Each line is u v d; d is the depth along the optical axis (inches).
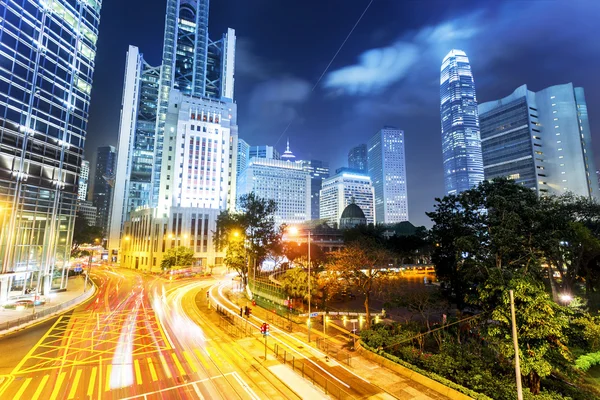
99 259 5585.6
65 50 2055.9
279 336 1251.2
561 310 762.2
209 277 3334.2
